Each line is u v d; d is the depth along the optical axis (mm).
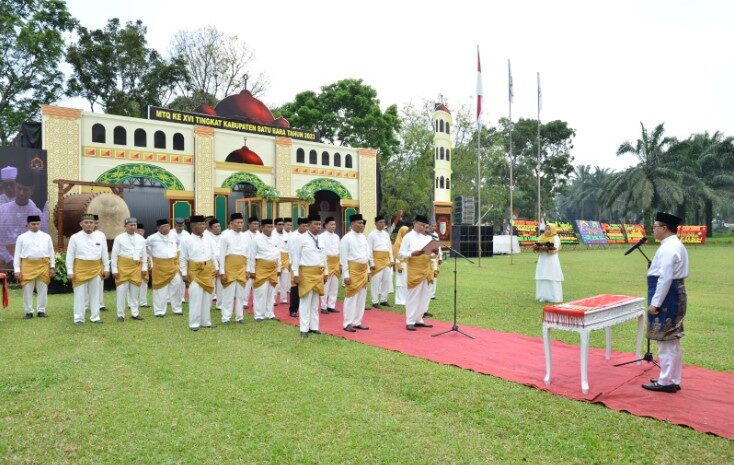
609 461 3934
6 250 14742
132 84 35031
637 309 6477
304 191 20562
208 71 36312
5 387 5582
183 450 4113
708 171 47656
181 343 7777
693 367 6453
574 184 84188
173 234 11516
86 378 5922
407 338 8156
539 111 24547
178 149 18891
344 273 8758
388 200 38594
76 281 9320
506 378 5949
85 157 16797
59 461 3926
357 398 5266
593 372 6211
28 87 26703
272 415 4809
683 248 5617
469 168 42406
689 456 3998
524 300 12156
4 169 14711
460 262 24531
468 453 4039
